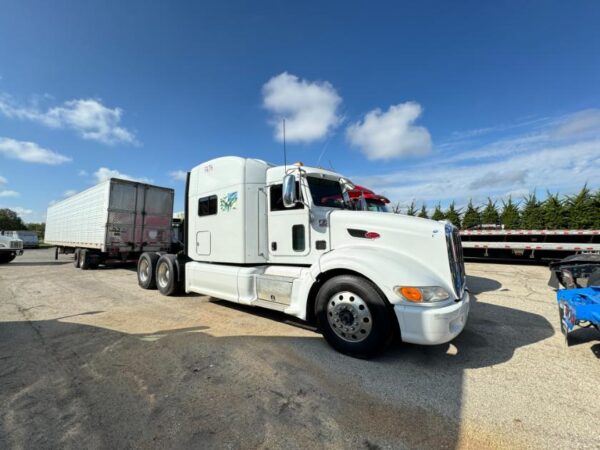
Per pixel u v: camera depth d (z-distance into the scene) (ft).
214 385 9.56
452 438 7.22
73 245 45.83
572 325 11.87
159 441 7.04
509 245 35.70
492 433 7.40
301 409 8.31
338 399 8.82
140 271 27.09
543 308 18.61
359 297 11.56
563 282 21.15
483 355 11.91
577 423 7.79
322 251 14.21
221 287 17.69
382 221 12.78
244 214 16.56
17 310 18.90
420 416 8.05
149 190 40.32
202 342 13.15
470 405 8.57
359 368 10.77
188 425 7.61
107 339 13.58
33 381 9.82
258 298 15.65
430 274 11.34
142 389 9.32
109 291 25.14
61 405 8.48
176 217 50.39
